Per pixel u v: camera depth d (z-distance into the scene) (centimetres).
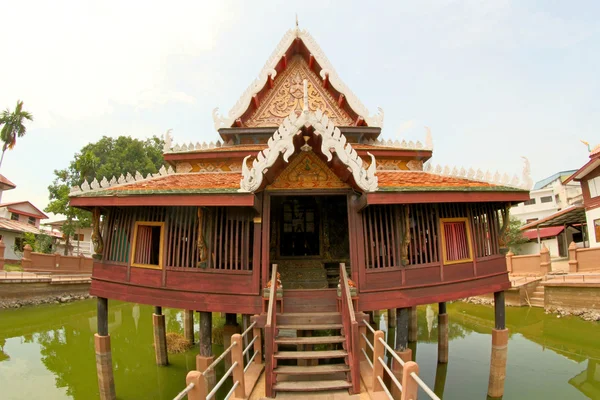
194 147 1423
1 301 2617
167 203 961
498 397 1155
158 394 1255
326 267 1357
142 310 2959
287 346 1558
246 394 811
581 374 1409
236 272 982
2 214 4747
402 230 1029
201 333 997
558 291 2355
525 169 1071
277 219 1393
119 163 5450
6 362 1614
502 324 1180
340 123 1486
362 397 767
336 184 1030
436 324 2344
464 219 1135
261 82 1438
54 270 3478
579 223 3959
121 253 1134
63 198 4575
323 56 1466
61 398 1242
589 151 3158
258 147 1348
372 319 1802
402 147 1403
